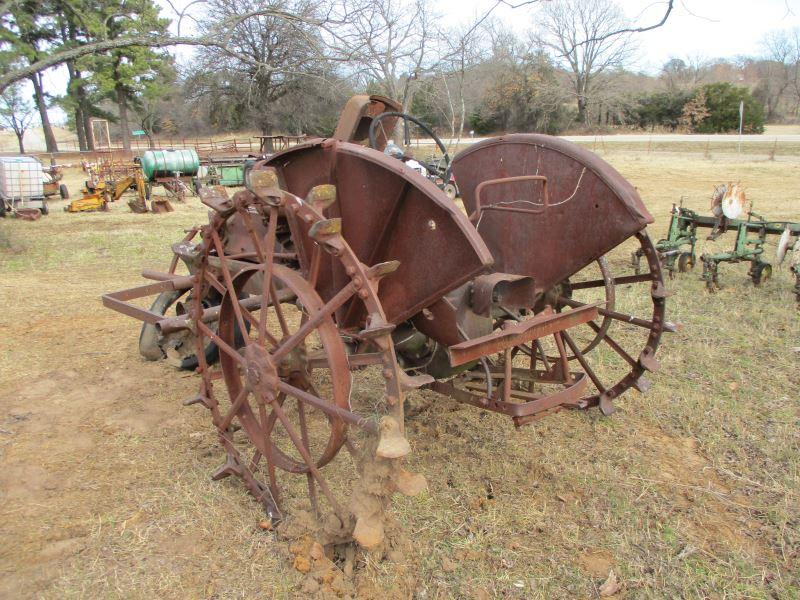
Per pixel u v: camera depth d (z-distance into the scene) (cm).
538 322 341
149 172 1938
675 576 307
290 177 381
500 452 420
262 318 319
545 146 425
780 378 525
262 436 339
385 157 312
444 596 294
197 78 2662
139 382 535
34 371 558
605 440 436
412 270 329
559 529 342
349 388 306
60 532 337
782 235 754
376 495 283
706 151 2816
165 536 333
